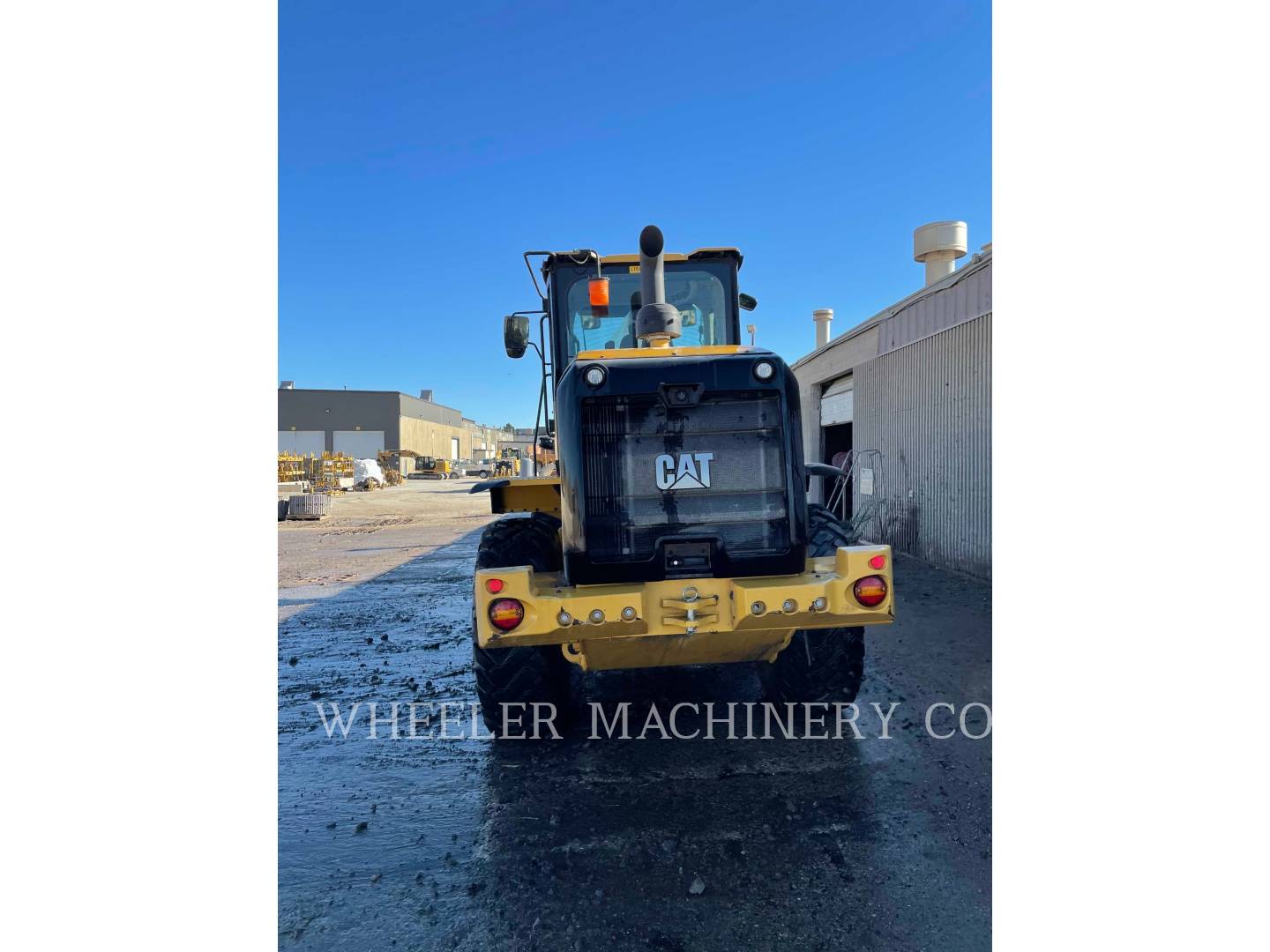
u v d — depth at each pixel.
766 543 2.80
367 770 3.27
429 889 2.37
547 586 2.79
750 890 2.31
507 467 42.16
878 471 8.73
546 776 3.15
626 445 2.78
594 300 3.59
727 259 4.30
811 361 11.59
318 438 54.94
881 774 3.05
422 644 5.49
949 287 7.12
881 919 2.15
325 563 10.12
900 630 5.12
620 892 2.32
